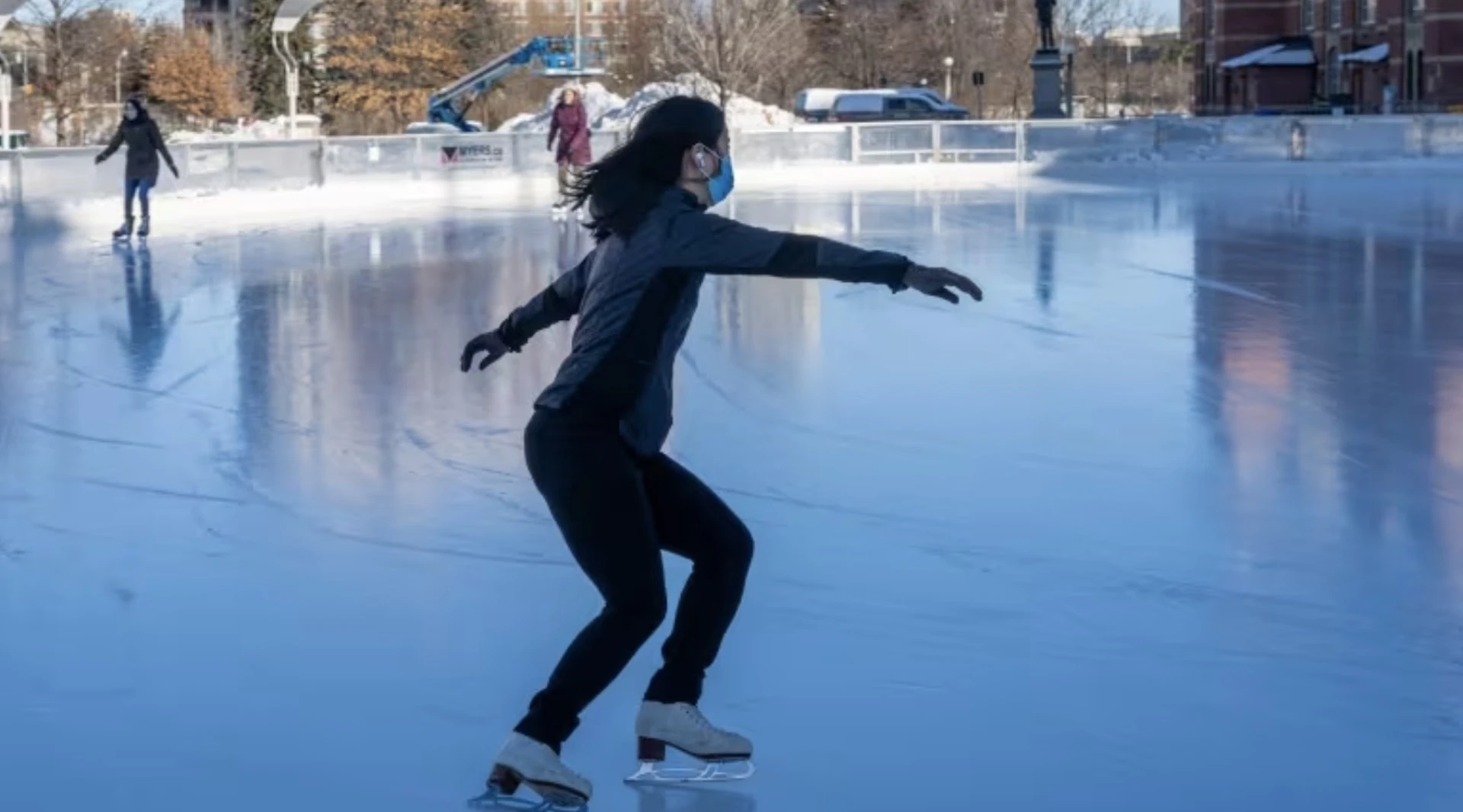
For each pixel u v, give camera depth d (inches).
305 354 479.8
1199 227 903.7
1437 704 199.6
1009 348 478.6
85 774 181.3
